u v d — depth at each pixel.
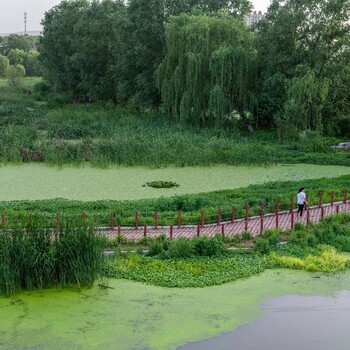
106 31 71.94
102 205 27.14
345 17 51.22
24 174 35.91
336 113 53.22
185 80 51.50
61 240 17.73
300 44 52.31
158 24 60.12
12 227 18.81
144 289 17.88
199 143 41.72
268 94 54.09
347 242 22.64
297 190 30.92
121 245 21.67
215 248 20.83
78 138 48.94
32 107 73.19
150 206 27.20
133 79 64.44
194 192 31.58
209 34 52.25
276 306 17.02
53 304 16.56
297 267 20.09
